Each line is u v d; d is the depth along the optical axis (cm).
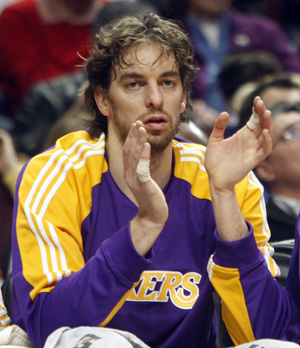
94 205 875
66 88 1662
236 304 828
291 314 852
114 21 892
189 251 876
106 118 922
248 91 1656
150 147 789
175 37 857
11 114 1891
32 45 1862
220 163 827
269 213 1191
